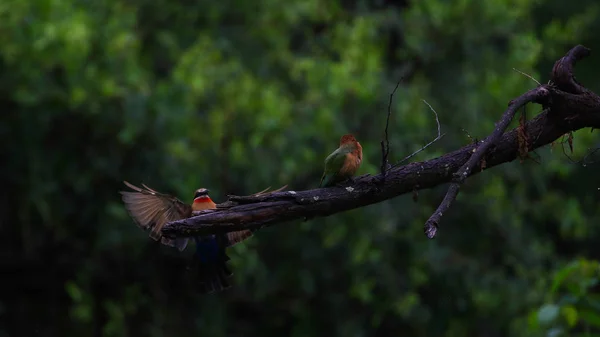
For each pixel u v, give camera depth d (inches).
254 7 562.9
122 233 505.0
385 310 560.1
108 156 502.9
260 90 521.0
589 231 656.4
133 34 508.7
